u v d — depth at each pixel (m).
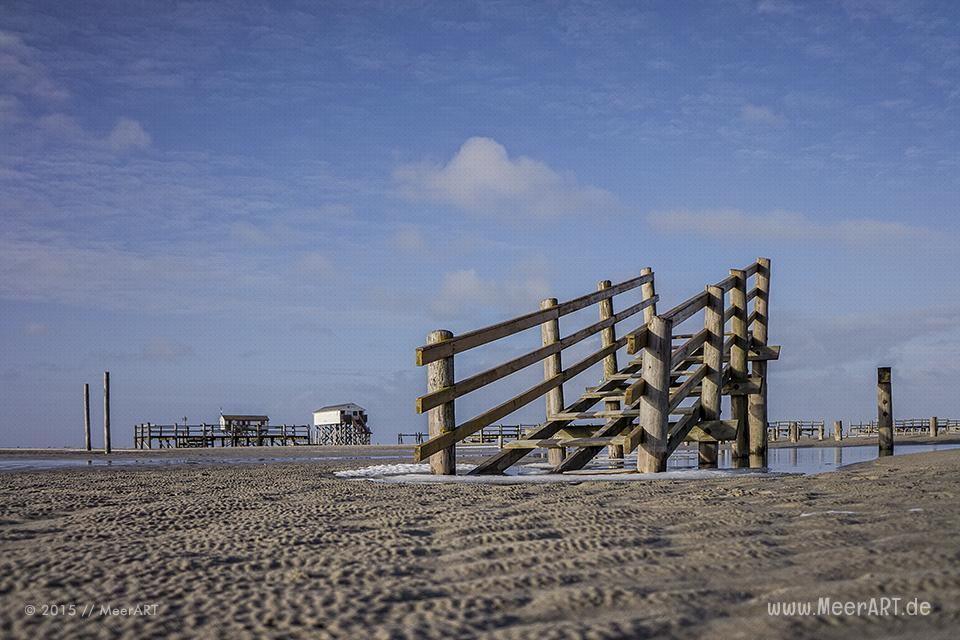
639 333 7.87
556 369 10.13
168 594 2.38
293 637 1.94
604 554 2.88
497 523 3.69
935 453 10.30
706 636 1.88
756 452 11.26
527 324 8.55
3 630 2.01
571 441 8.19
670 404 8.40
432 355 7.25
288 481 7.29
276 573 2.69
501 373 8.21
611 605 2.18
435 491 5.74
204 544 3.27
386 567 2.76
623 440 7.89
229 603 2.27
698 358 10.47
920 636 1.84
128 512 4.45
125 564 2.84
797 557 2.74
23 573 2.69
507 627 2.00
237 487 6.53
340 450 27.11
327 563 2.86
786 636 1.86
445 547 3.15
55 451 29.31
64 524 4.01
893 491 4.62
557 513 4.00
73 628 2.03
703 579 2.47
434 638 1.91
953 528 3.18
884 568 2.52
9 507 4.80
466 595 2.35
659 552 2.90
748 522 3.54
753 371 11.47
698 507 4.17
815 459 12.88
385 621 2.07
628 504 4.46
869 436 38.53
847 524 3.38
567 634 1.90
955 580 2.30
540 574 2.59
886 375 14.62
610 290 10.66
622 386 11.23
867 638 1.84
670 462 12.87
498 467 8.37
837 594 2.21
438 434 7.71
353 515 4.19
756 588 2.33
